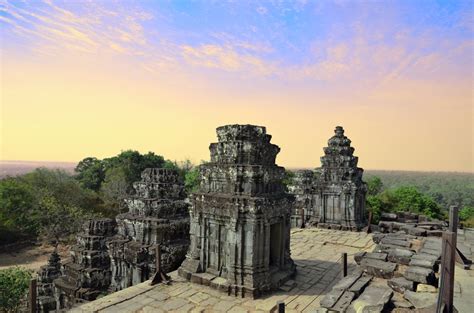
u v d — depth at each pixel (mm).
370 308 10336
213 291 17344
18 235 55969
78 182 74625
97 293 24250
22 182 64000
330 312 10719
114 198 63750
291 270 19609
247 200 17281
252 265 16984
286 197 19766
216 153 19859
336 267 21406
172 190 25188
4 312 24844
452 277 8812
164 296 16781
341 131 34594
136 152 73562
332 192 33188
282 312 9758
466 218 54906
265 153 18969
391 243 18469
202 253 18922
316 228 33156
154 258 22062
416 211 48062
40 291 28516
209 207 18578
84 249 26141
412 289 11844
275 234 19578
